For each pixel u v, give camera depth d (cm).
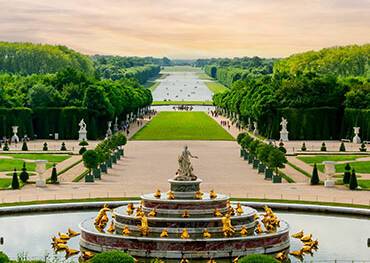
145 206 8256
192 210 8050
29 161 15412
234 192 10950
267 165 12800
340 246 7800
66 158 16125
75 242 7994
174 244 7369
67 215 9406
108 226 8088
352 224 8950
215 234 7750
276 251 7650
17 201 9950
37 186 11575
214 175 13162
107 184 11838
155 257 7388
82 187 11456
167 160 15612
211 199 8169
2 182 12006
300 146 19812
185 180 8350
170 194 8269
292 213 9644
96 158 12325
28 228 8612
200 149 18262
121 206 9106
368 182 12275
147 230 7656
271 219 8025
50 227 8669
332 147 19462
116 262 5891
